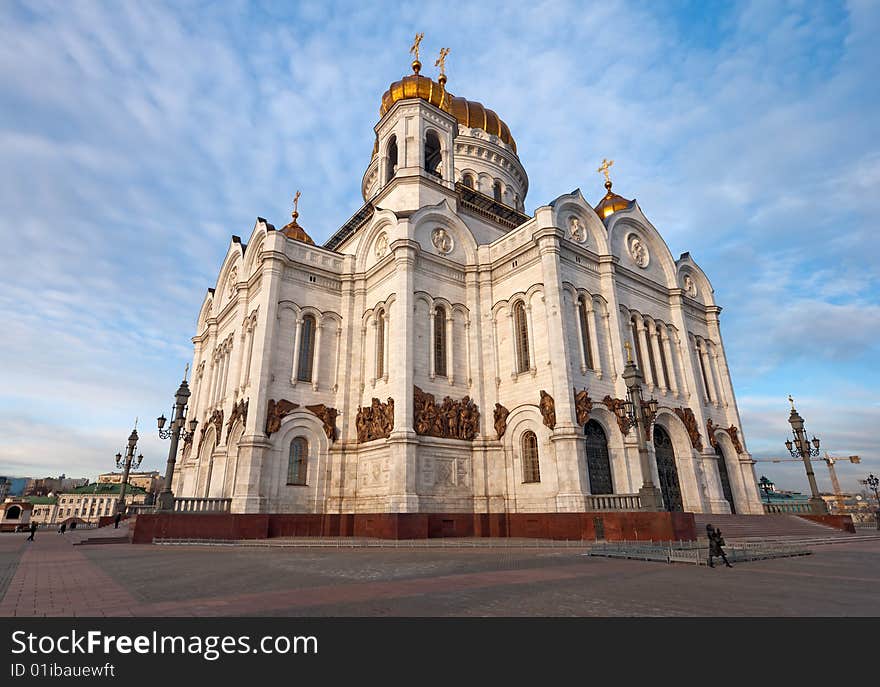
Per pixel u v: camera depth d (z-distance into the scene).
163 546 25.53
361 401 35.16
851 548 23.72
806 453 39.28
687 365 39.19
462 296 37.09
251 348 36.25
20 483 173.12
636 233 41.19
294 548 23.66
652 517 23.89
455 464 31.89
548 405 30.03
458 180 52.44
